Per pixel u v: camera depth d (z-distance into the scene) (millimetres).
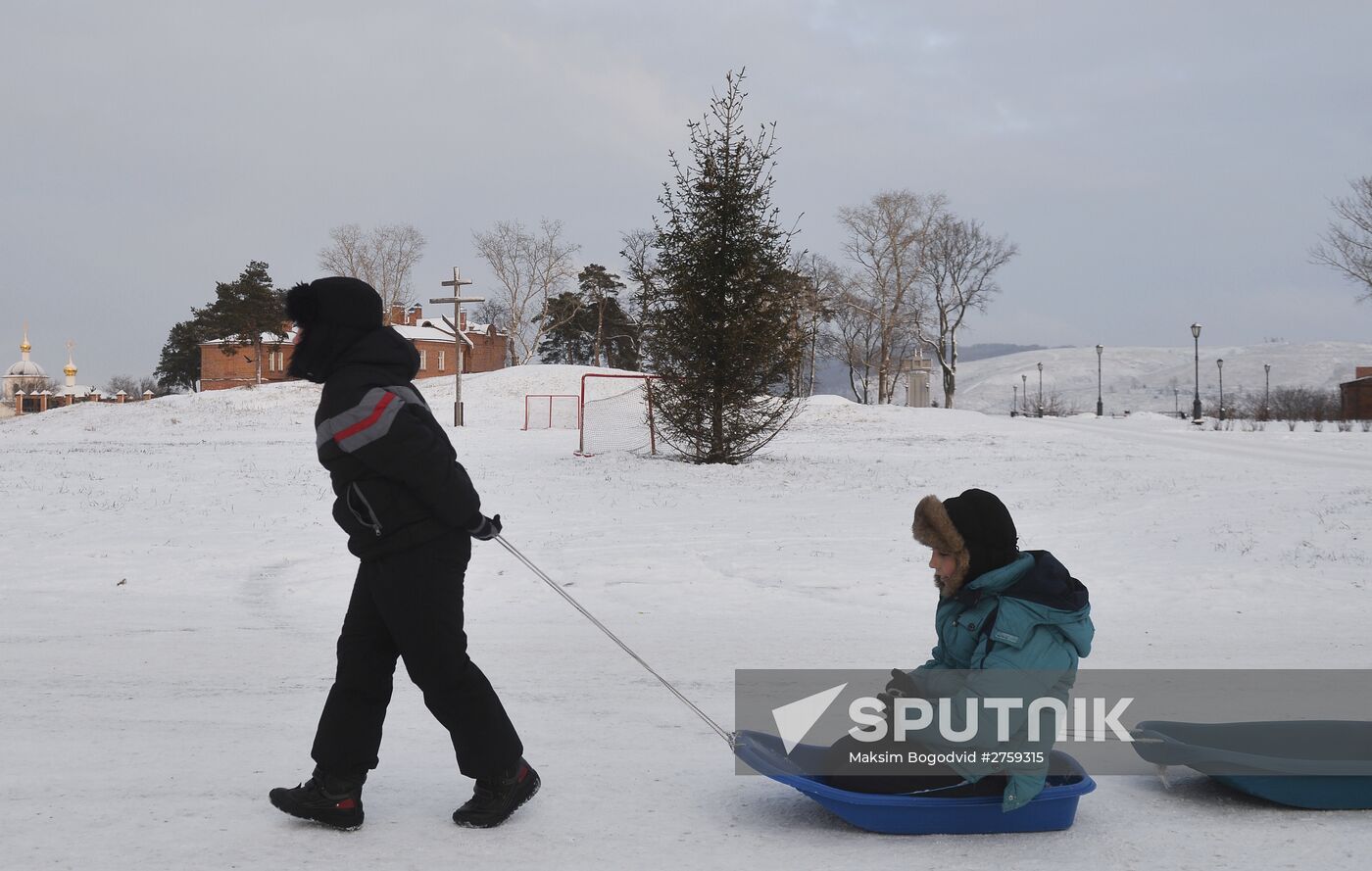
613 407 41000
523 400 54625
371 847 3945
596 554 12734
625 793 4621
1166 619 9156
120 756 5105
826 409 47969
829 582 10945
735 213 23469
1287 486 19297
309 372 4133
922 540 4090
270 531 14438
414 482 3926
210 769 4914
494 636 8336
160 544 13289
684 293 23578
